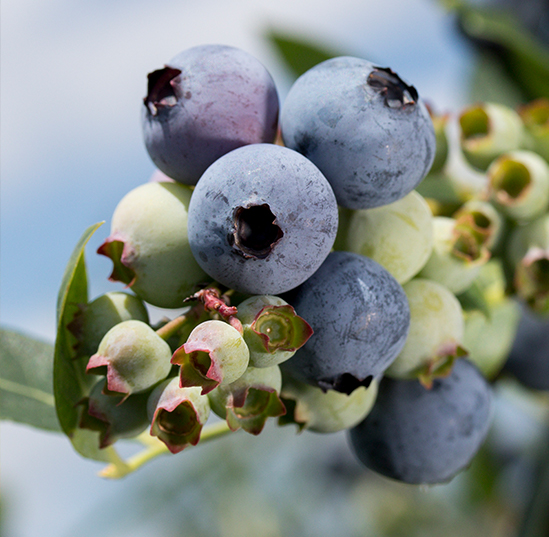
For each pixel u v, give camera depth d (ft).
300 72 0.83
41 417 0.59
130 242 0.51
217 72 0.51
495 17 0.83
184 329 0.50
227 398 0.49
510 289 0.65
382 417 0.58
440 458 0.58
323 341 0.50
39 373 0.60
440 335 0.55
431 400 0.58
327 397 0.54
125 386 0.49
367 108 0.50
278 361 0.48
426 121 0.52
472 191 0.66
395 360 0.55
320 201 0.49
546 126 0.65
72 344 0.52
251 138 0.51
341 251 0.53
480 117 0.65
